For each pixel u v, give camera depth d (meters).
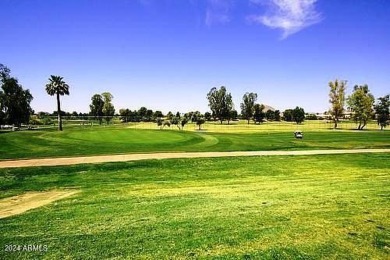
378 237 8.80
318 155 32.53
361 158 31.25
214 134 61.22
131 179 21.94
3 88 94.69
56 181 21.12
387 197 13.76
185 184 20.23
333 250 7.98
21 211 13.66
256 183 20.06
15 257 7.75
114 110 147.00
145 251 7.96
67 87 74.38
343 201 12.93
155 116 154.25
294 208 11.81
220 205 12.62
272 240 8.58
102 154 30.97
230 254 7.73
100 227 9.97
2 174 22.58
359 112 104.19
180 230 9.42
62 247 8.30
